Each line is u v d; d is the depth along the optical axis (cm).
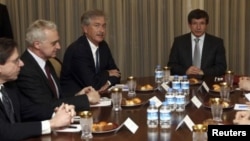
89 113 172
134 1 444
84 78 304
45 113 218
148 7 450
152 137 168
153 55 459
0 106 193
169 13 452
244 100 241
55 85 256
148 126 185
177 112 213
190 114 208
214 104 197
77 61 307
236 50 475
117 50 447
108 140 166
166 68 314
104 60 328
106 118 204
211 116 202
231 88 273
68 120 184
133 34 449
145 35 453
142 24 452
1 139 175
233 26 470
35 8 423
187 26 459
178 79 272
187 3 457
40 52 238
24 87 226
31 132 174
